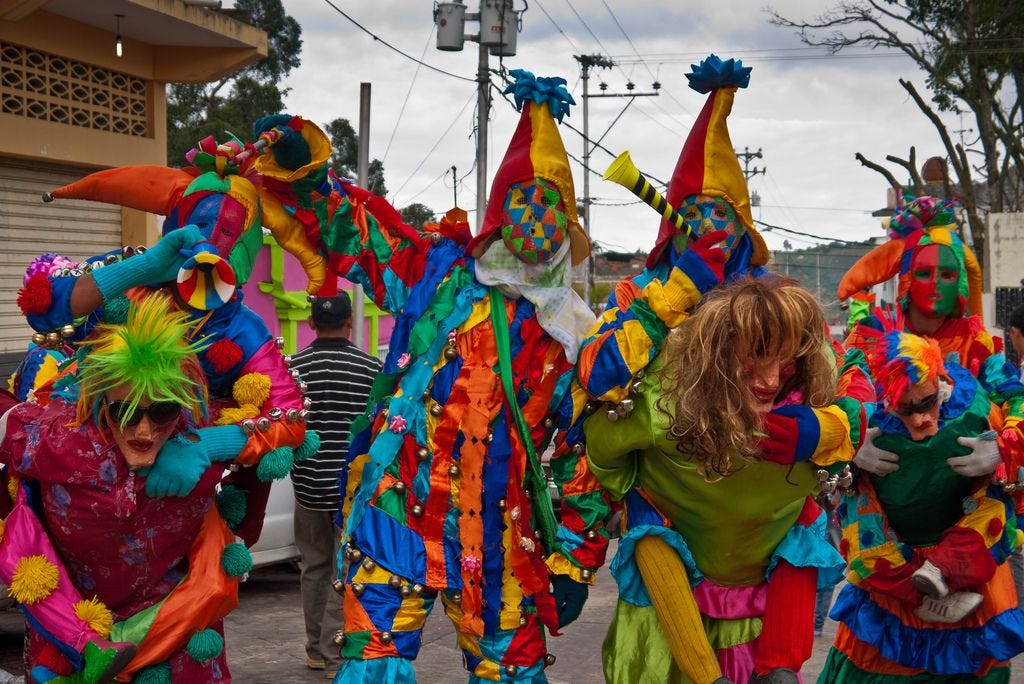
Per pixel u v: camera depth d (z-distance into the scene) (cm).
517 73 427
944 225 506
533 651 420
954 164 2745
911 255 500
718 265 375
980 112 2714
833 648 484
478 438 414
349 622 402
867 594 463
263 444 389
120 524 362
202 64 1440
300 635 691
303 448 414
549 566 419
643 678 392
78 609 358
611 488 392
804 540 386
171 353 352
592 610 760
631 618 400
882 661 466
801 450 354
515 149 427
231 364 396
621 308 398
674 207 437
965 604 436
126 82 1415
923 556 450
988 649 443
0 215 1248
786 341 344
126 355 346
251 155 417
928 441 434
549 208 421
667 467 373
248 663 630
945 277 492
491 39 1781
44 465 357
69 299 367
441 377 422
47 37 1270
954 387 445
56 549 371
